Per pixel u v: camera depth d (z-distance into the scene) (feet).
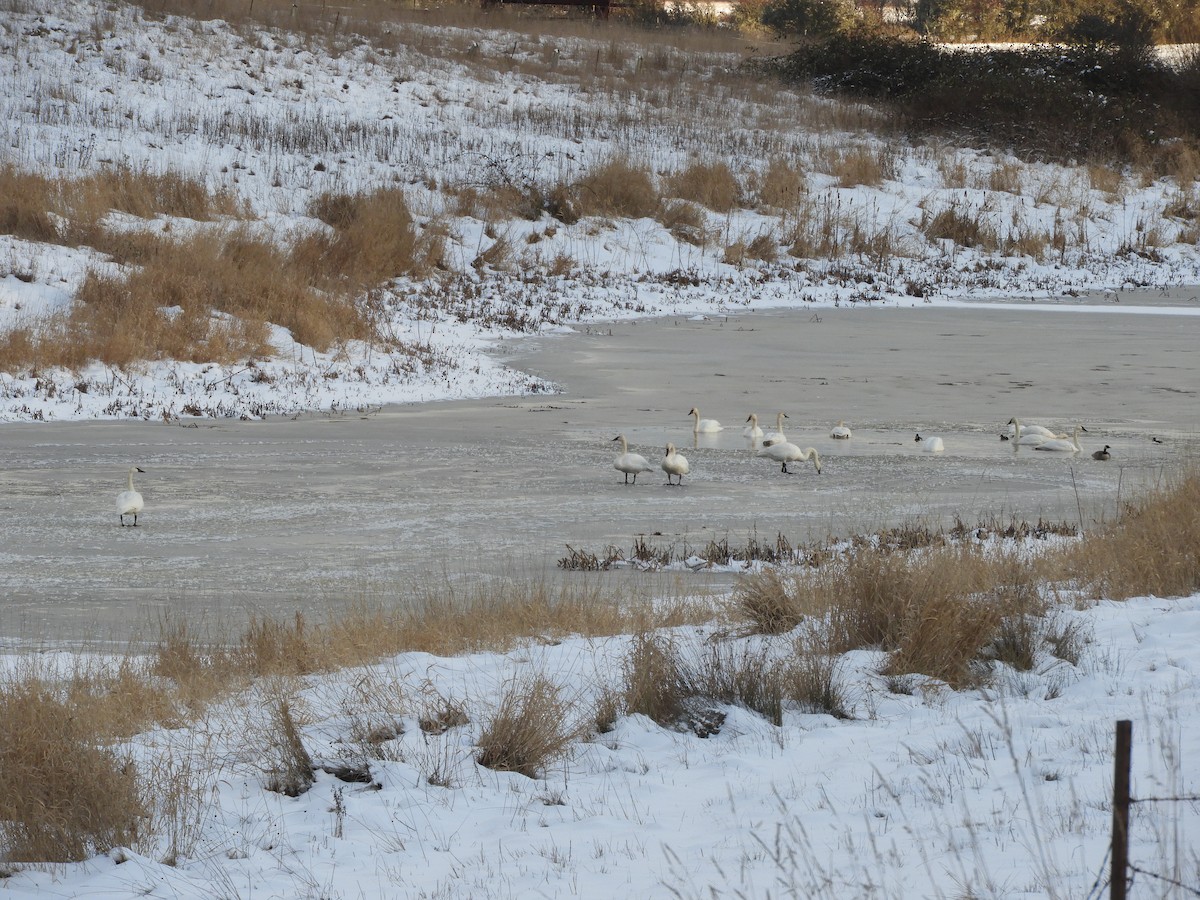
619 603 61.87
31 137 205.77
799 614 55.57
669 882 27.73
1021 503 89.40
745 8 400.88
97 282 154.10
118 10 262.06
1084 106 295.48
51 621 61.16
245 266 169.58
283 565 73.00
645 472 101.86
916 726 40.81
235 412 128.67
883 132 287.28
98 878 31.32
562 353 169.89
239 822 35.50
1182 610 53.47
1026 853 27.02
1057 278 240.32
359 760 39.58
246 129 229.45
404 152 236.43
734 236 238.48
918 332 191.11
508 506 89.45
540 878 29.22
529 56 297.94
